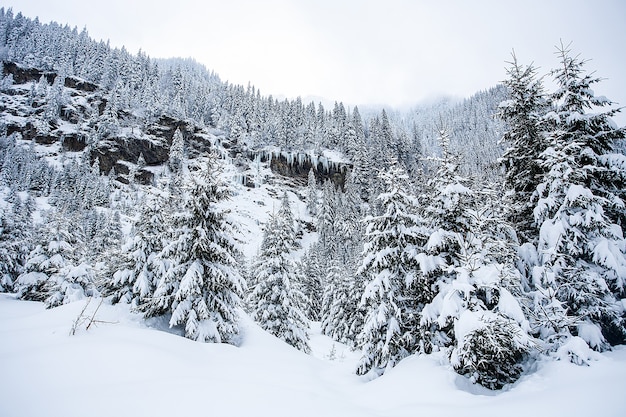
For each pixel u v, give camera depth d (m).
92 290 25.41
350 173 101.00
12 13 137.50
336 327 37.31
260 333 18.34
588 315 10.47
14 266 37.16
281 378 11.30
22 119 94.94
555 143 11.29
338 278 41.94
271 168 104.56
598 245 10.26
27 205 42.09
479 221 11.06
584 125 11.97
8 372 6.71
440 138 13.65
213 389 7.67
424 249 12.99
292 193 98.69
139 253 18.77
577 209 10.87
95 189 76.44
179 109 109.00
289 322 23.33
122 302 17.98
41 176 77.62
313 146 112.25
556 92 12.61
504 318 8.80
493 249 10.59
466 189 12.69
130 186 87.44
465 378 9.54
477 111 180.88
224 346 14.16
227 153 106.69
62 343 8.93
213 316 16.34
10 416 5.21
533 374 8.83
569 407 6.34
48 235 31.17
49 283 25.42
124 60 120.56
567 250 10.91
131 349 9.34
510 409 6.89
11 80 103.06
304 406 7.67
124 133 97.06
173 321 14.92
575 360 8.44
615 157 11.20
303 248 76.38
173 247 15.91
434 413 7.47
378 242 14.21
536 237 12.59
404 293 14.02
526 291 11.55
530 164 12.59
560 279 10.71
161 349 10.34
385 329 13.73
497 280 9.60
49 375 6.93
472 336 8.72
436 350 11.88
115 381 7.25
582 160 11.88
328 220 80.88
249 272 39.41
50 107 96.06
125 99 105.75
